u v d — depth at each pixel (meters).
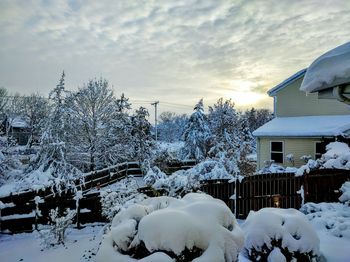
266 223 5.15
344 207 9.03
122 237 3.47
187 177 8.30
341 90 3.48
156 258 3.02
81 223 9.08
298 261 4.89
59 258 6.40
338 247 6.05
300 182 10.40
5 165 13.53
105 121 18.31
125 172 19.17
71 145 16.55
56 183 9.91
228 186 10.01
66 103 16.72
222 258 3.19
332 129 14.62
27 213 8.67
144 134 20.88
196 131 25.28
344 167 10.17
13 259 6.51
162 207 4.22
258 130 17.97
